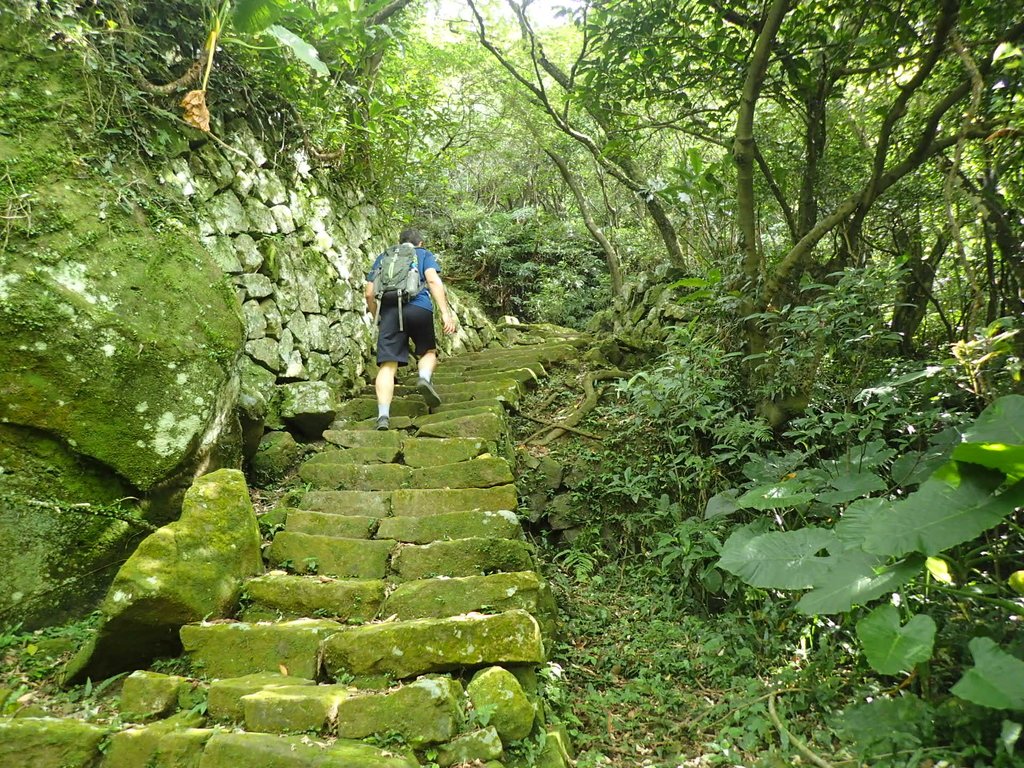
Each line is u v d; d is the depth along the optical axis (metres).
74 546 2.53
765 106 5.86
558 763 2.00
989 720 2.01
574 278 11.31
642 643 2.95
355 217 6.41
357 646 2.21
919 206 5.26
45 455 2.52
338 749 1.83
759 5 4.36
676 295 6.12
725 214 5.61
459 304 8.26
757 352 4.32
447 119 7.29
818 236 4.05
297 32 4.80
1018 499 2.05
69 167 2.93
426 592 2.53
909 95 3.89
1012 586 2.40
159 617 2.28
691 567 3.33
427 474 3.48
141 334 2.77
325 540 2.88
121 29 3.42
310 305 4.96
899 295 5.04
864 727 2.12
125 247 2.94
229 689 2.07
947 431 3.22
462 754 1.90
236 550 2.58
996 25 3.77
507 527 2.96
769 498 2.81
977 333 2.97
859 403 3.80
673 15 4.70
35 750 1.85
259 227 4.53
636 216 10.35
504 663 2.22
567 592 3.34
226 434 3.25
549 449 4.54
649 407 4.18
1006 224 4.11
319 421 4.20
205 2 3.78
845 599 2.20
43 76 3.03
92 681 2.27
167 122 3.69
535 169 12.92
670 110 5.66
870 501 2.56
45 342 2.52
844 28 4.37
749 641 2.95
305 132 5.34
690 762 2.19
